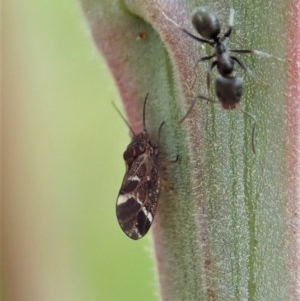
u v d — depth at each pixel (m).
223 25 0.06
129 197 0.06
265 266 0.06
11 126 0.08
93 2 0.06
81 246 0.08
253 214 0.06
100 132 0.08
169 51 0.06
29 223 0.08
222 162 0.06
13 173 0.08
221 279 0.06
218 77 0.06
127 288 0.08
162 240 0.06
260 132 0.06
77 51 0.08
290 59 0.06
